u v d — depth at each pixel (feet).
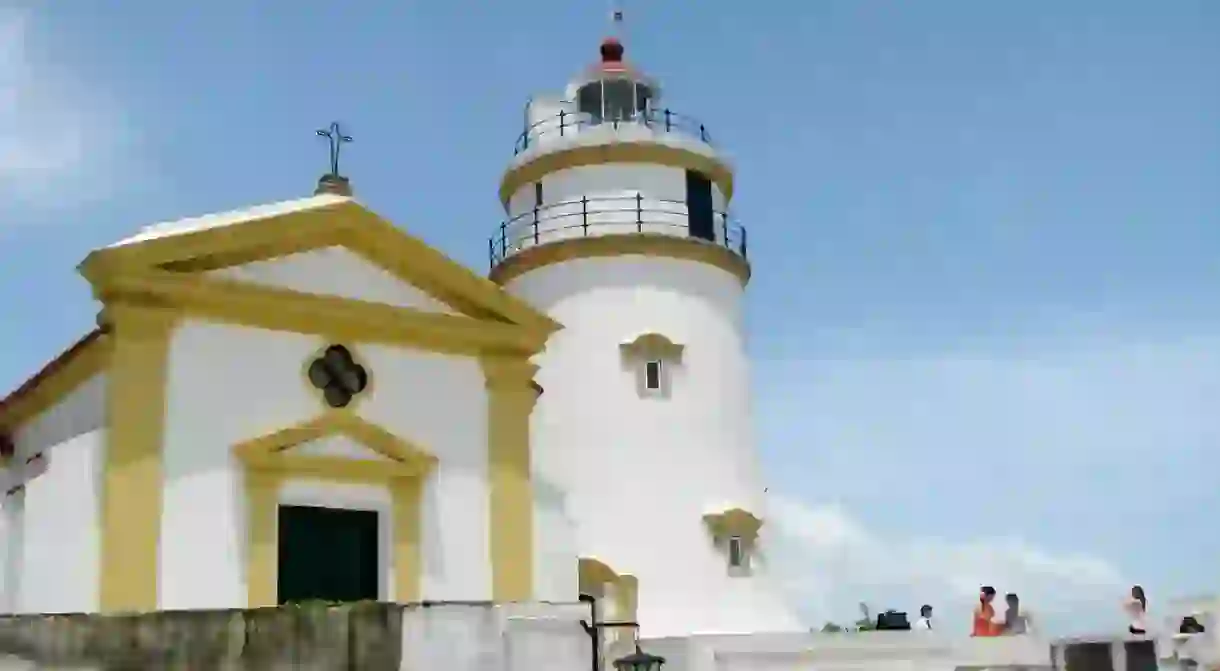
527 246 117.60
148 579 61.82
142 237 65.21
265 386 66.95
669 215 115.75
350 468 68.59
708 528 108.78
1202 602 86.63
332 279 70.33
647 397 110.22
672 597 106.01
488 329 74.43
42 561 67.51
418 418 71.56
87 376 67.21
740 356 117.19
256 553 64.90
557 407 111.04
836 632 93.97
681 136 118.42
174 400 64.23
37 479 69.51
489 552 72.18
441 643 50.39
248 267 67.72
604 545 106.32
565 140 117.50
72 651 46.44
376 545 69.62
